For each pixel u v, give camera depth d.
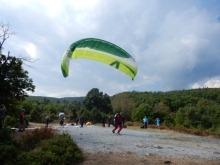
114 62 15.93
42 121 60.69
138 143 12.81
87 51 15.41
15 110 25.95
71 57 15.73
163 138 16.80
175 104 89.06
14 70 18.19
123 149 10.80
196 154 10.88
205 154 11.12
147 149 11.12
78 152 9.29
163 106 81.88
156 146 12.21
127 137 15.25
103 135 15.70
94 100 69.56
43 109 83.19
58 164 7.89
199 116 45.41
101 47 15.22
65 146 9.47
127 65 15.84
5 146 9.12
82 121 25.77
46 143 9.69
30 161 7.95
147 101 100.94
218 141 19.05
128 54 15.73
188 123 42.81
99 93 72.06
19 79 18.70
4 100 18.80
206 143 16.59
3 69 17.70
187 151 11.52
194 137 20.61
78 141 12.48
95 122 57.06
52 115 64.12
